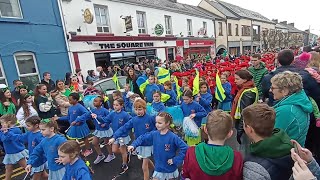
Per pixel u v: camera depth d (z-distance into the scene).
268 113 1.72
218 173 1.74
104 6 13.90
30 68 10.40
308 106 2.18
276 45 40.03
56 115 5.81
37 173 3.81
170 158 3.26
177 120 4.82
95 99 5.23
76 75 9.52
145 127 4.13
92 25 13.09
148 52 17.22
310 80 2.86
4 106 5.57
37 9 10.55
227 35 28.50
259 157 1.66
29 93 5.89
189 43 21.67
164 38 18.42
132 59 15.85
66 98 6.24
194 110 4.69
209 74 8.54
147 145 3.72
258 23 36.03
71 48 11.97
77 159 2.90
